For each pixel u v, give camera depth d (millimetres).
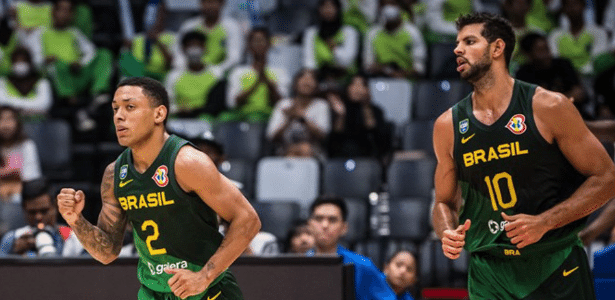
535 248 11148
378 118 27750
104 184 11484
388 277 18484
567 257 11305
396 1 31188
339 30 31156
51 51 30688
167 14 34906
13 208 22344
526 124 10969
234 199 11055
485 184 11234
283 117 27469
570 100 10977
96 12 34000
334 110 27594
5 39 30828
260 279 14047
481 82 11172
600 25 34938
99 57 30203
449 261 21984
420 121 27594
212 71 29609
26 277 14258
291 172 25453
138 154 11125
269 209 23344
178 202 11023
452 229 11484
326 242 17672
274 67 31672
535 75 25719
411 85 29531
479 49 11078
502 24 11141
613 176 10898
